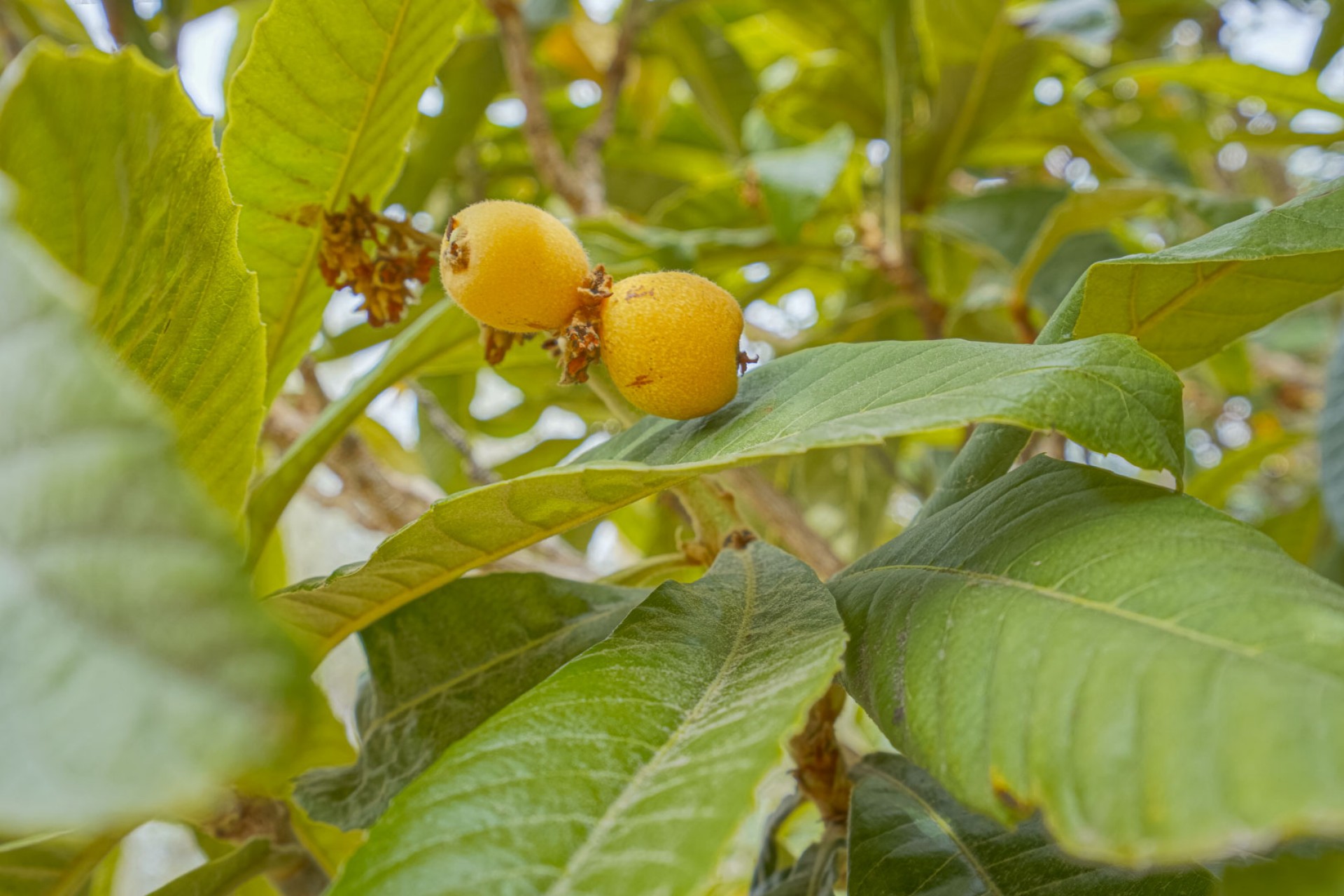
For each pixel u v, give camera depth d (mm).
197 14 697
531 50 795
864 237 693
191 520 140
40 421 144
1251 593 238
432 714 370
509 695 366
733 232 597
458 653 376
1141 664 235
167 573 138
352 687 800
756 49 972
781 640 290
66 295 150
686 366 307
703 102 854
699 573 520
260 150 371
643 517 842
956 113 682
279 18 347
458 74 739
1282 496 1243
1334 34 747
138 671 135
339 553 931
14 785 130
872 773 364
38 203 255
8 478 143
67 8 712
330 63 357
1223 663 228
